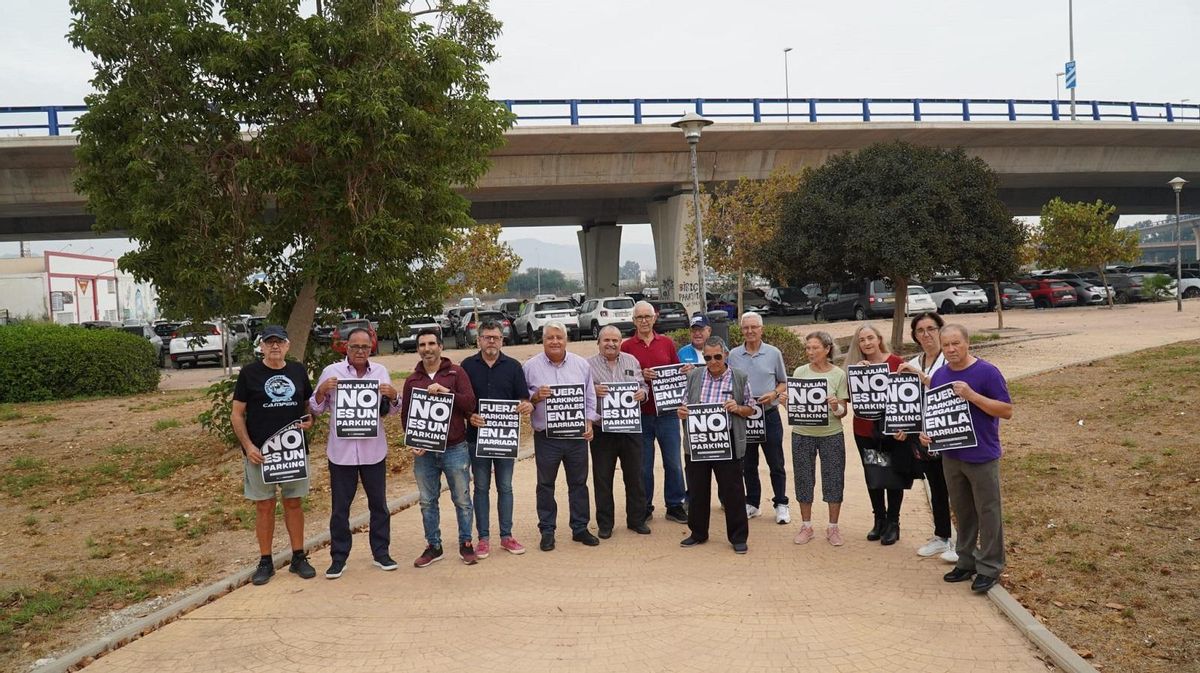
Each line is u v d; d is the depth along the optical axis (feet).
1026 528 24.17
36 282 192.34
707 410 23.22
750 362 26.07
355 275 37.47
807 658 16.55
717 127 117.70
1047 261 117.80
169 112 36.96
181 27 36.06
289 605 20.42
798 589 20.36
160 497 33.27
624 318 109.09
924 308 113.39
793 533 25.21
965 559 20.51
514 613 19.43
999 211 65.98
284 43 36.17
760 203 105.29
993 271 66.54
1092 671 15.26
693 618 18.76
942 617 18.37
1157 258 431.84
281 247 39.88
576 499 24.94
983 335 81.71
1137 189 170.09
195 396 65.82
